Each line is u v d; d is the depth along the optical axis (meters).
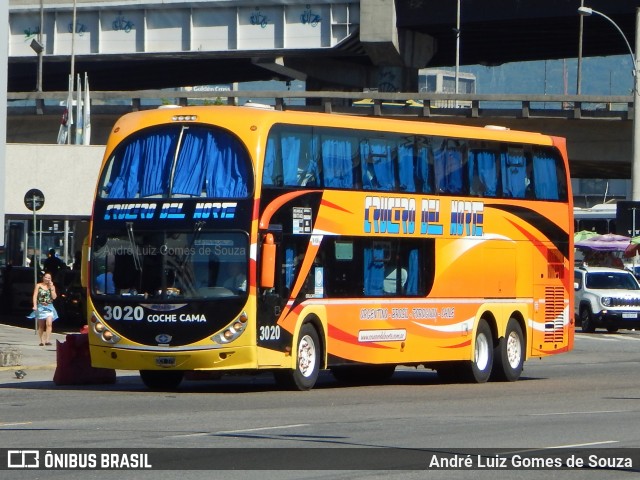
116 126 36.81
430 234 40.88
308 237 36.56
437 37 137.62
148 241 35.44
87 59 137.38
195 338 34.75
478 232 42.69
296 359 36.19
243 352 34.62
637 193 87.69
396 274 39.62
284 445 23.16
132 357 35.25
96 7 135.25
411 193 40.25
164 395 35.12
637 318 75.62
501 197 43.78
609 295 75.88
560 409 31.72
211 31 131.00
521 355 44.47
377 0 125.50
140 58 135.62
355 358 38.09
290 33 128.50
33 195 57.25
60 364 39.72
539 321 45.44
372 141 39.03
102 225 36.00
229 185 35.19
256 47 129.62
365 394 36.41
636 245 97.12
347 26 126.88
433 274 40.91
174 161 35.78
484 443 24.03
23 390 37.19
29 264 98.31
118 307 35.47
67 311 72.44
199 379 42.34
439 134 41.47
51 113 108.31
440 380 43.94
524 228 44.66
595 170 123.31
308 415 29.09
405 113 106.50
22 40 139.75
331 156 37.56
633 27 128.75
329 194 37.34
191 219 35.19
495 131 43.84
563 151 46.88
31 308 81.25
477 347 42.69
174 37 132.38
